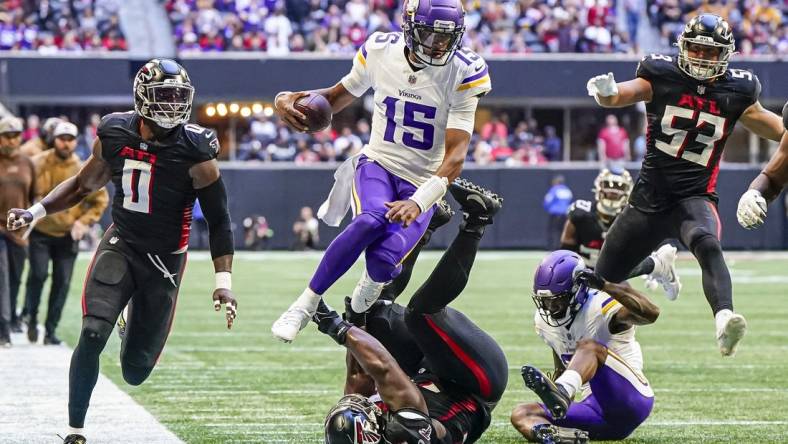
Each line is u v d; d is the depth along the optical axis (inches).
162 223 578.9
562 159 2755.9
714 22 669.3
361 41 2632.9
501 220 2551.7
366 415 493.0
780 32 2778.1
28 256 1053.2
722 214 2576.3
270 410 738.8
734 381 897.5
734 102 681.0
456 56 582.2
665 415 737.0
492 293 1665.8
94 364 561.6
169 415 714.8
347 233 550.6
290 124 605.6
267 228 2519.7
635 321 605.9
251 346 1099.9
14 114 2554.1
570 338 621.0
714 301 628.4
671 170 689.0
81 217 1045.8
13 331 1155.3
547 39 2684.5
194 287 1727.4
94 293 568.1
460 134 576.7
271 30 2618.1
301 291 1664.6
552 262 605.0
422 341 542.0
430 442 501.4
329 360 1002.7
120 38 2564.0
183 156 569.6
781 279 1932.8
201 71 2491.4
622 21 2847.0
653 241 704.4
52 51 2536.9
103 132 573.9
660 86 682.8
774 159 650.2
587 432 627.5
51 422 665.0
